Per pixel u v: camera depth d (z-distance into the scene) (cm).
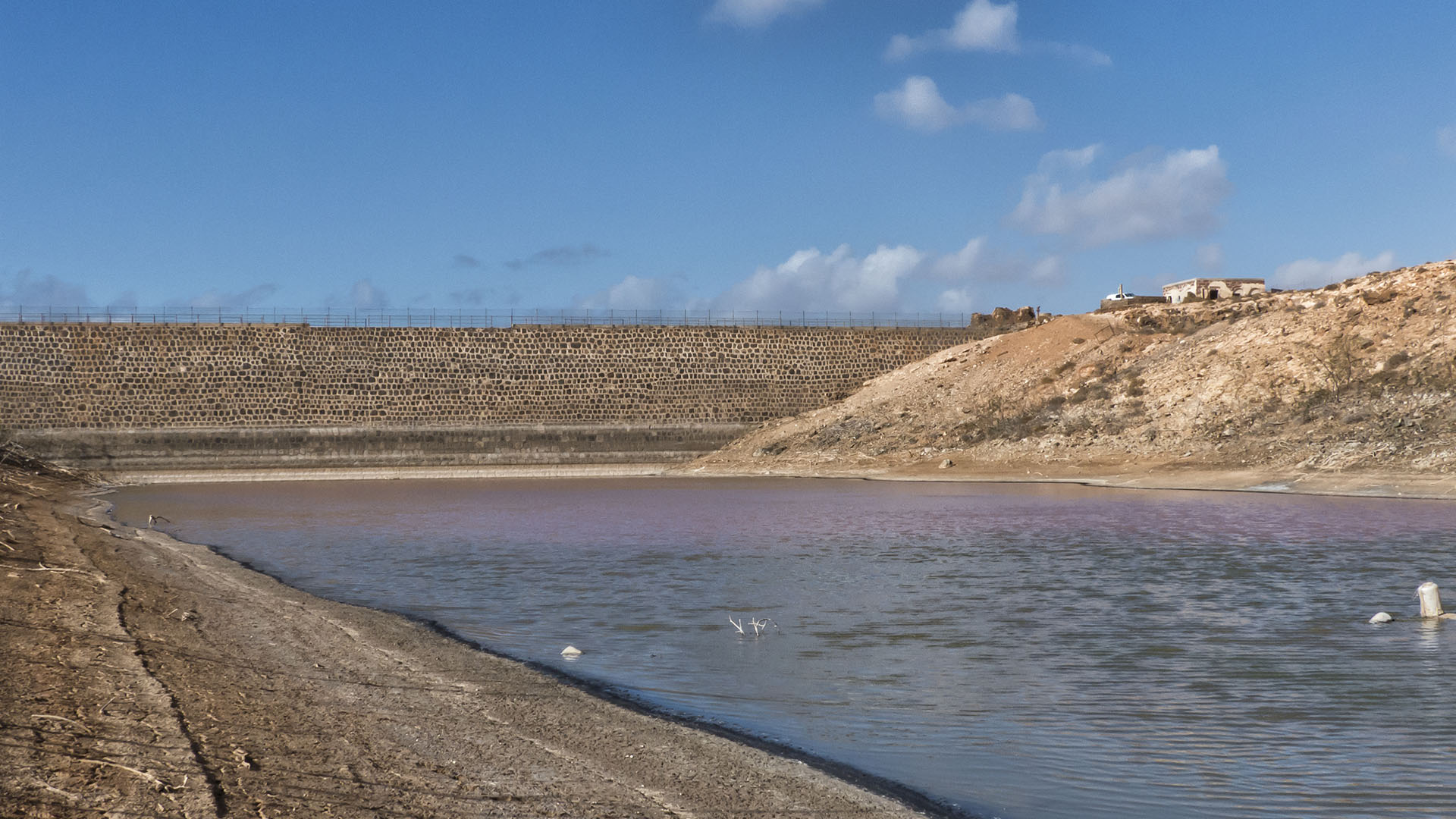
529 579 2331
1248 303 7275
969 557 2620
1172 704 1245
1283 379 5919
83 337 6750
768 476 6625
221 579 2195
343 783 894
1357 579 2167
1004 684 1358
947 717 1209
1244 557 2505
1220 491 4703
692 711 1239
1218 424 5812
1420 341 5659
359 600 2064
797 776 976
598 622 1823
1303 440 5259
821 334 7981
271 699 1180
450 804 861
